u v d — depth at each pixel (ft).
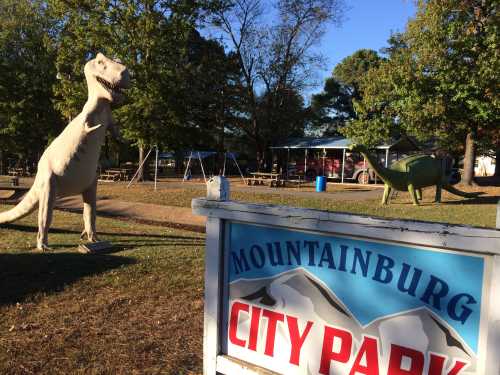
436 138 98.58
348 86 170.50
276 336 7.90
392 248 6.64
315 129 177.58
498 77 53.42
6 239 25.38
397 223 6.38
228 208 8.19
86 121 21.50
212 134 123.75
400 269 6.58
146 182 89.76
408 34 64.44
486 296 5.87
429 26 60.23
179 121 85.61
